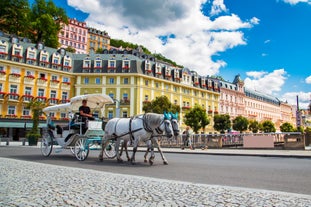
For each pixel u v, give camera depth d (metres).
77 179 6.75
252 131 79.50
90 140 12.30
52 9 70.81
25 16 64.44
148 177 7.17
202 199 4.77
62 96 53.25
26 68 49.59
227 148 24.41
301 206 4.32
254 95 105.31
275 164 11.34
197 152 19.52
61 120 46.28
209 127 70.00
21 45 50.69
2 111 46.38
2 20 62.81
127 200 4.68
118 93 54.31
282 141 22.22
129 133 11.08
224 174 8.15
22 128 47.88
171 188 5.70
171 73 62.72
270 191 5.46
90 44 126.62
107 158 13.86
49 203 4.44
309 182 6.84
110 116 53.75
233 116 84.44
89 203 4.46
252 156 16.84
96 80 54.91
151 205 4.37
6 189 5.48
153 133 10.73
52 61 53.06
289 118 140.38
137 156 15.83
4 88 46.81
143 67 57.19
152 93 56.94
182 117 62.47
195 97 67.12
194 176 7.75
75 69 55.84
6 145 30.02
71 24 118.12
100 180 6.63
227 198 4.85
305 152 18.42
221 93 79.75
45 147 14.66
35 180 6.55
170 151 20.95
